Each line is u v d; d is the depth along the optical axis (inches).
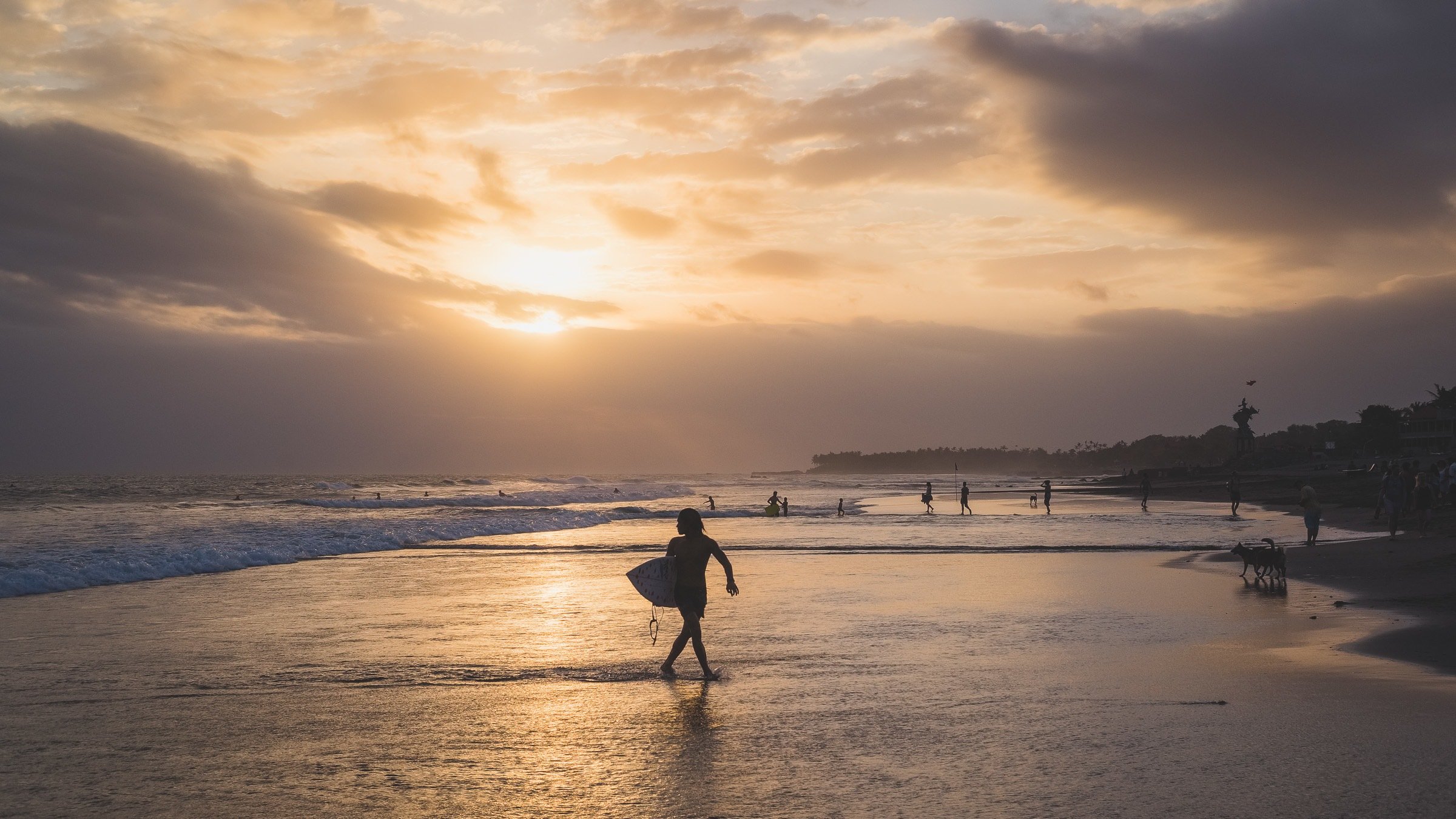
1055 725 274.1
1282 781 215.9
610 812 201.3
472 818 198.4
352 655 403.5
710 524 1631.4
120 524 1387.8
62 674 359.9
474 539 1233.4
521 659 392.8
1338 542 978.7
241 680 349.1
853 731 270.5
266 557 869.2
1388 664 360.8
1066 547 1060.5
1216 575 734.5
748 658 392.8
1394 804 198.2
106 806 206.8
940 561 879.7
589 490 4200.3
